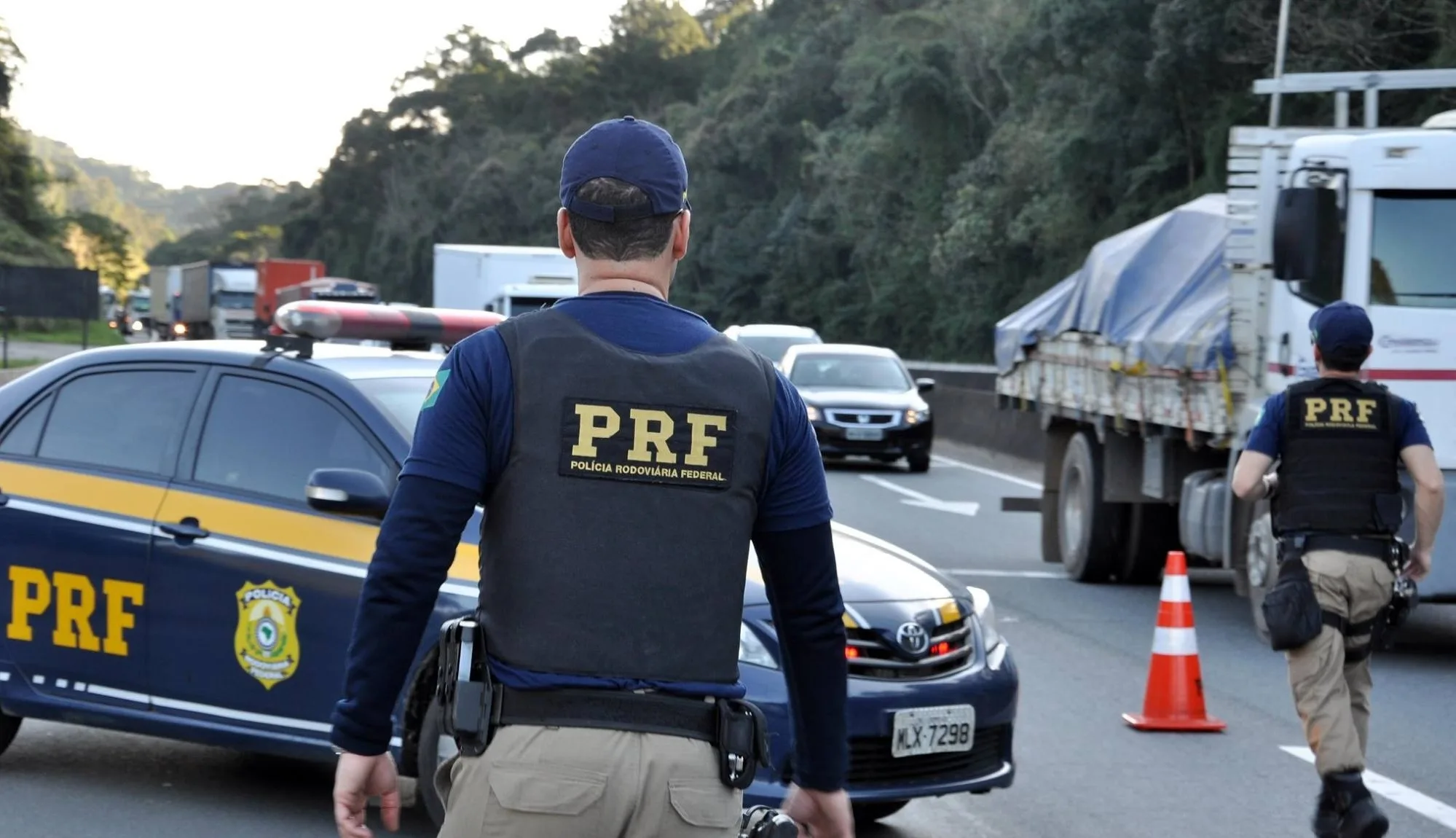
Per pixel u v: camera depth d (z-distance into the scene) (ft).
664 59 403.54
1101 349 46.85
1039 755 27.22
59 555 22.52
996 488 76.64
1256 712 30.76
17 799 22.61
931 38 202.39
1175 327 42.19
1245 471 21.50
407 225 397.39
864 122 220.64
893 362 89.92
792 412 9.41
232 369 22.63
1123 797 24.56
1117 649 37.22
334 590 20.65
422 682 11.31
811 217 225.15
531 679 8.71
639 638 8.80
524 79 428.97
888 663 20.26
